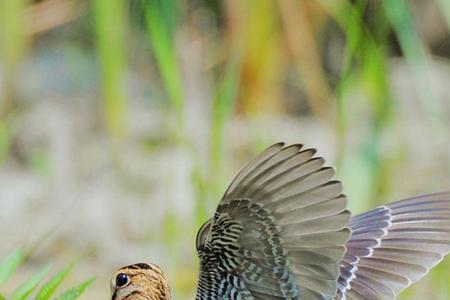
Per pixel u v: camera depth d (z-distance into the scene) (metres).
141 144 16.14
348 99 14.80
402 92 17.86
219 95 12.25
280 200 6.04
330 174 5.91
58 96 17.62
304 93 17.45
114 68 12.88
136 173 15.30
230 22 14.77
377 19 13.62
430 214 7.63
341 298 7.38
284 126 16.75
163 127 16.42
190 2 16.08
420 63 13.32
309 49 15.64
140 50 17.14
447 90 17.70
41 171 16.09
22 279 13.07
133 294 7.31
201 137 14.77
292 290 6.32
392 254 7.51
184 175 14.95
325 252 6.11
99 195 15.30
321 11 15.72
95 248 14.46
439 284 12.08
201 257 6.45
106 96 13.09
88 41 18.03
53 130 16.89
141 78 17.30
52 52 18.03
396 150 14.96
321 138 16.38
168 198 13.52
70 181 15.78
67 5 16.14
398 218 7.64
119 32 12.80
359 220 7.67
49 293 7.50
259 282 6.37
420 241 7.54
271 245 6.22
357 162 12.68
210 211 12.05
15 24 13.34
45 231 14.69
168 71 12.19
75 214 15.05
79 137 16.98
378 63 12.91
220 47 15.96
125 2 15.77
